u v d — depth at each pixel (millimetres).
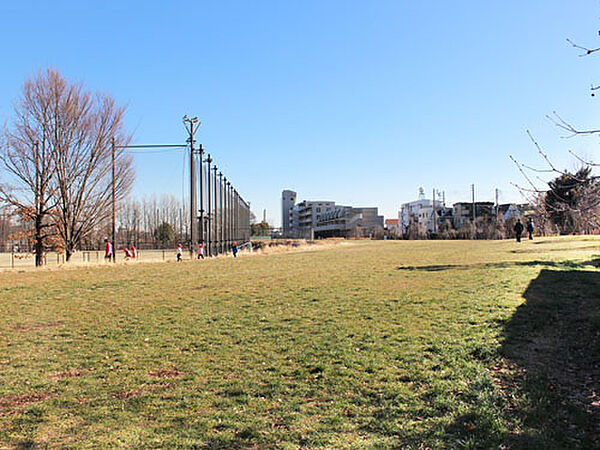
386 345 7875
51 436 4973
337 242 66500
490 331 8203
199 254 34531
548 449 4293
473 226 71312
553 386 5824
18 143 27797
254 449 4598
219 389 6297
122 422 5316
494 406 5285
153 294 14547
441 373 6406
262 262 26359
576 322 8367
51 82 28516
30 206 28812
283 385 6348
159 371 7121
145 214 91625
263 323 10094
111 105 31594
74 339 9148
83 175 31000
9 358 7910
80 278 18922
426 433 4754
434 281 14875
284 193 173875
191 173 34062
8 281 18078
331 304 11898
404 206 121500
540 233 44344
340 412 5430
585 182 6309
